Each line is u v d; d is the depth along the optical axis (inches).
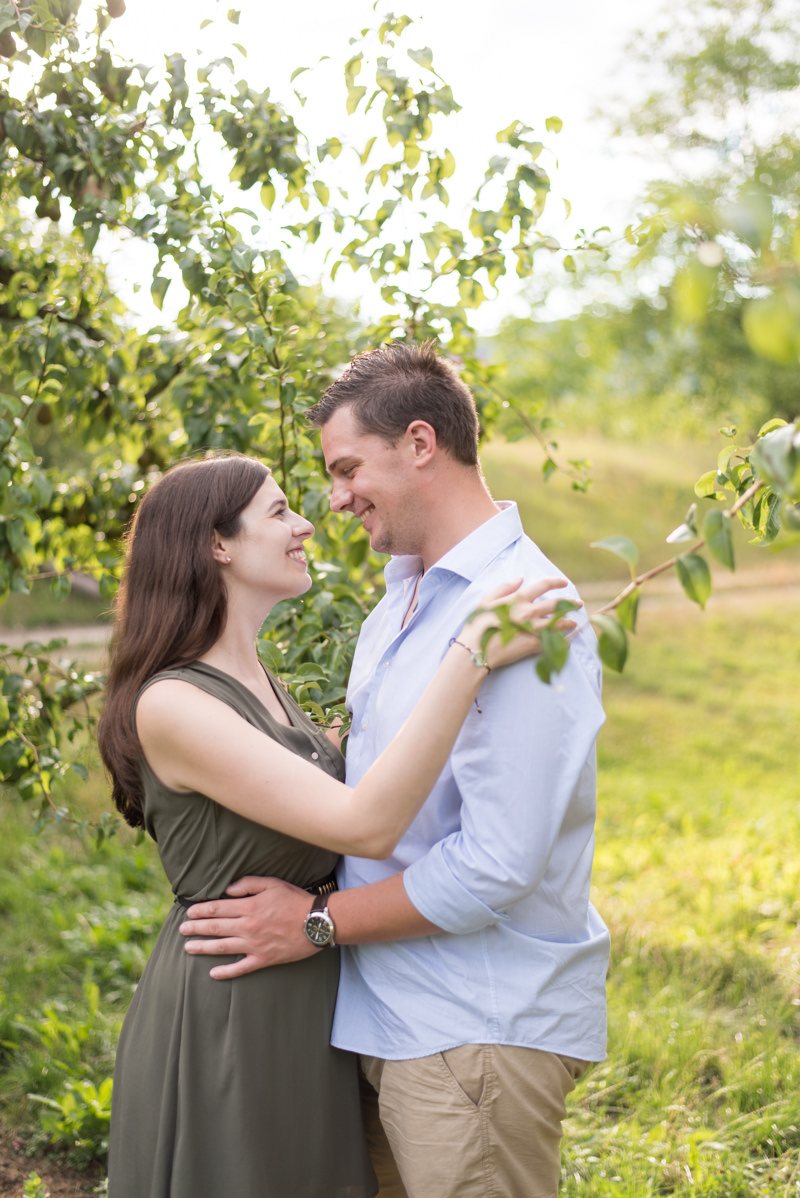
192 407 111.0
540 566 63.6
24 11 86.5
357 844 57.6
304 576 70.3
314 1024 65.3
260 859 63.9
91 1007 130.4
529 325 592.1
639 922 159.6
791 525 36.8
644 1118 106.3
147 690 63.5
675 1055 116.6
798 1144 101.1
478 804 57.2
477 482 66.8
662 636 463.5
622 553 42.6
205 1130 62.4
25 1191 92.4
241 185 95.0
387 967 62.9
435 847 59.6
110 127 94.2
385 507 65.0
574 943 62.7
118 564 112.6
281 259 96.7
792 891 165.5
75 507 129.7
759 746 305.3
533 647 55.5
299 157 94.2
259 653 84.4
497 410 118.0
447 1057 60.0
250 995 63.0
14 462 100.9
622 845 203.0
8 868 188.5
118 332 125.3
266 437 103.2
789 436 36.4
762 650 437.1
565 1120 105.7
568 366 613.3
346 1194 67.1
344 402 65.0
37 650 112.2
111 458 141.3
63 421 130.2
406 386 63.7
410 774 56.1
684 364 517.0
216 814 63.2
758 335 24.7
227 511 66.9
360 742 68.2
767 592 539.2
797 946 147.3
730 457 63.0
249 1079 62.3
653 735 325.1
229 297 90.4
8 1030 128.3
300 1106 64.4
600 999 64.5
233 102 91.0
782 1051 116.1
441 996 60.9
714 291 27.5
